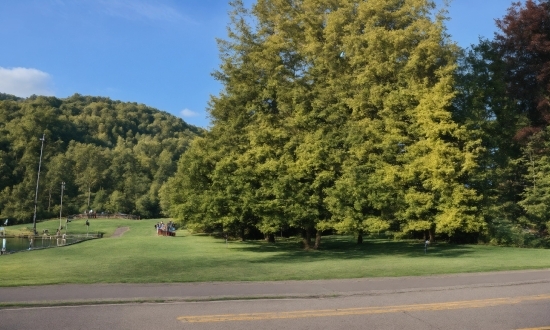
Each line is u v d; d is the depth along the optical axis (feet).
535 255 71.41
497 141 99.40
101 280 42.16
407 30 90.07
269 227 82.28
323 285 40.60
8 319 27.04
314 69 94.94
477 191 91.86
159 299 32.99
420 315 29.19
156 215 366.84
